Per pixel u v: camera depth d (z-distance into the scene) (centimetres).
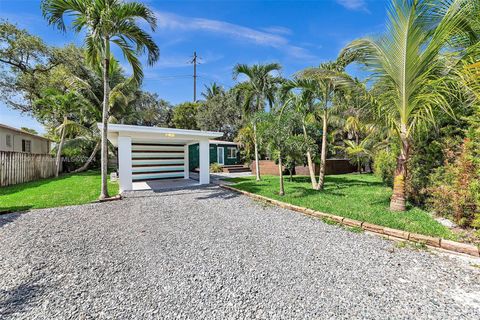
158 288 233
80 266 279
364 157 1323
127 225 434
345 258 295
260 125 689
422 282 239
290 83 772
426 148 478
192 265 281
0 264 284
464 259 287
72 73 1555
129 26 645
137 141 1082
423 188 480
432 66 396
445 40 376
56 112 1372
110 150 1697
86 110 1409
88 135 1523
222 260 293
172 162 1196
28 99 1664
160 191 808
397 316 191
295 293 223
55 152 1490
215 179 1177
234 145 2092
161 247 335
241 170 1756
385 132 607
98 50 634
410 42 391
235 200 654
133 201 646
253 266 277
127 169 803
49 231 400
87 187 887
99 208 565
